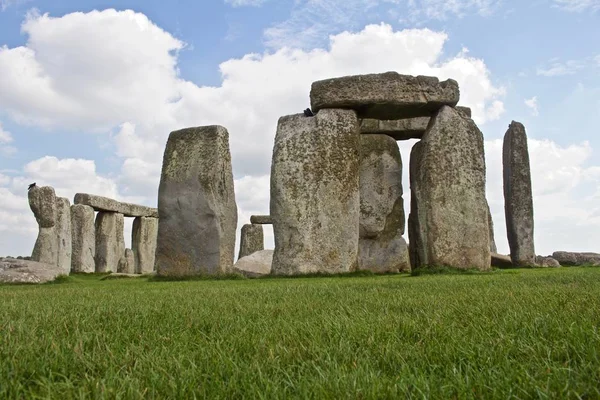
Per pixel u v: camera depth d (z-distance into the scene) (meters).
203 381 2.20
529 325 3.26
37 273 13.56
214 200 14.02
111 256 26.48
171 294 6.87
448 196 13.57
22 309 5.02
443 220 13.48
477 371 2.28
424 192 13.71
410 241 15.42
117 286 10.12
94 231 25.02
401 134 18.34
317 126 13.74
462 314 3.93
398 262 17.14
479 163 13.87
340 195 13.48
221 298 5.93
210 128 14.47
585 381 2.07
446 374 2.26
